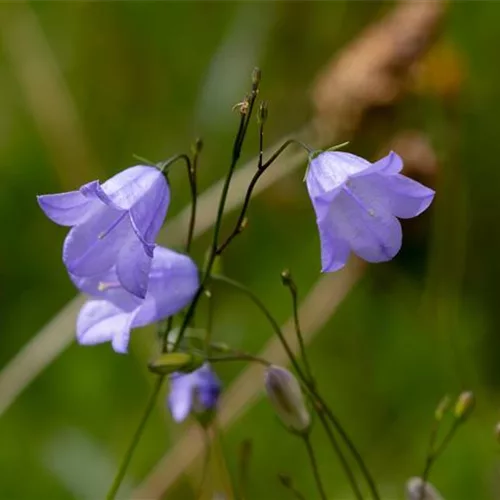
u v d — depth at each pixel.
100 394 0.64
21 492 0.63
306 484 0.62
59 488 0.63
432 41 0.61
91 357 0.64
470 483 0.61
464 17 0.64
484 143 0.64
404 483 0.62
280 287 0.65
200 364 0.50
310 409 0.53
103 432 0.63
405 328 0.64
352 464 0.62
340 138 0.62
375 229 0.49
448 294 0.64
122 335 0.49
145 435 0.63
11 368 0.61
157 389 0.51
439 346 0.63
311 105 0.65
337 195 0.49
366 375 0.64
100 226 0.49
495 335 0.64
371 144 0.62
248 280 0.65
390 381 0.64
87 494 0.61
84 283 0.50
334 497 0.62
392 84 0.61
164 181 0.50
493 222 0.64
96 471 0.61
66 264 0.49
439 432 0.62
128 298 0.50
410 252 0.64
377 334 0.64
